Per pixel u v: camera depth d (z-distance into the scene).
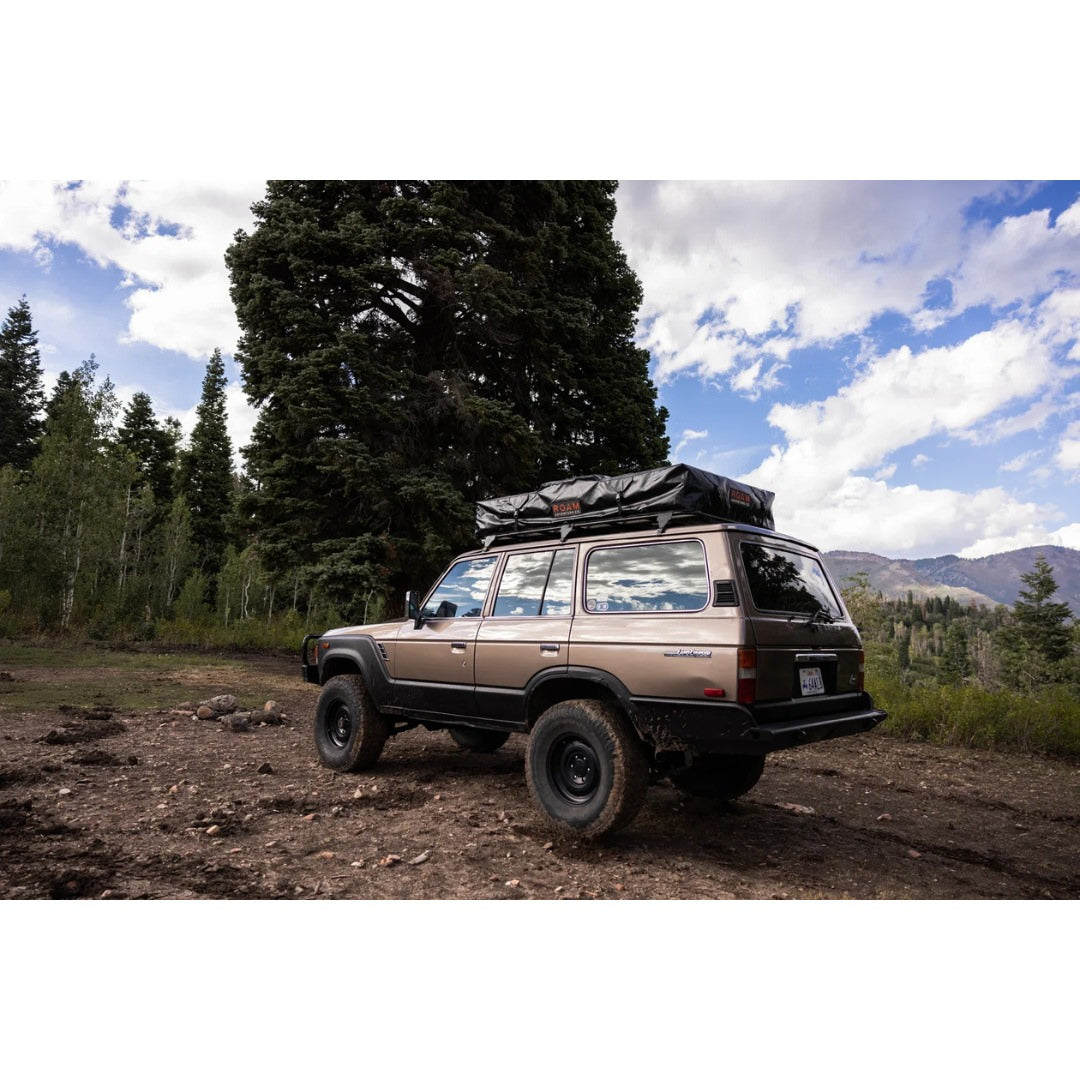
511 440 15.71
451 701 5.59
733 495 4.89
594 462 19.78
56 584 23.56
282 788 5.82
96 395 25.91
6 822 4.60
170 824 4.71
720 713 3.95
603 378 20.58
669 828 5.04
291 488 15.69
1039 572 50.19
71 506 24.59
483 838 4.60
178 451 45.44
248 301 15.74
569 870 4.12
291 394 14.48
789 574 4.66
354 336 14.72
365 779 6.20
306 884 3.81
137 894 3.59
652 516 4.71
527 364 18.36
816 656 4.50
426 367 17.33
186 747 7.41
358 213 15.38
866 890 4.03
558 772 4.68
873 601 20.52
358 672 6.96
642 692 4.31
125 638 22.88
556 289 19.84
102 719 8.70
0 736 7.51
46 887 3.62
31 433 48.47
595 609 4.79
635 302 22.20
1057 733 8.71
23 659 15.70
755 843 4.80
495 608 5.55
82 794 5.38
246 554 17.69
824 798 6.25
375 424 15.69
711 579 4.21
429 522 15.00
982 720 9.36
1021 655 48.81
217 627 23.80
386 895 3.71
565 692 4.92
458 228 15.87
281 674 15.40
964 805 6.20
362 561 14.72
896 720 9.86
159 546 33.06
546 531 5.45
